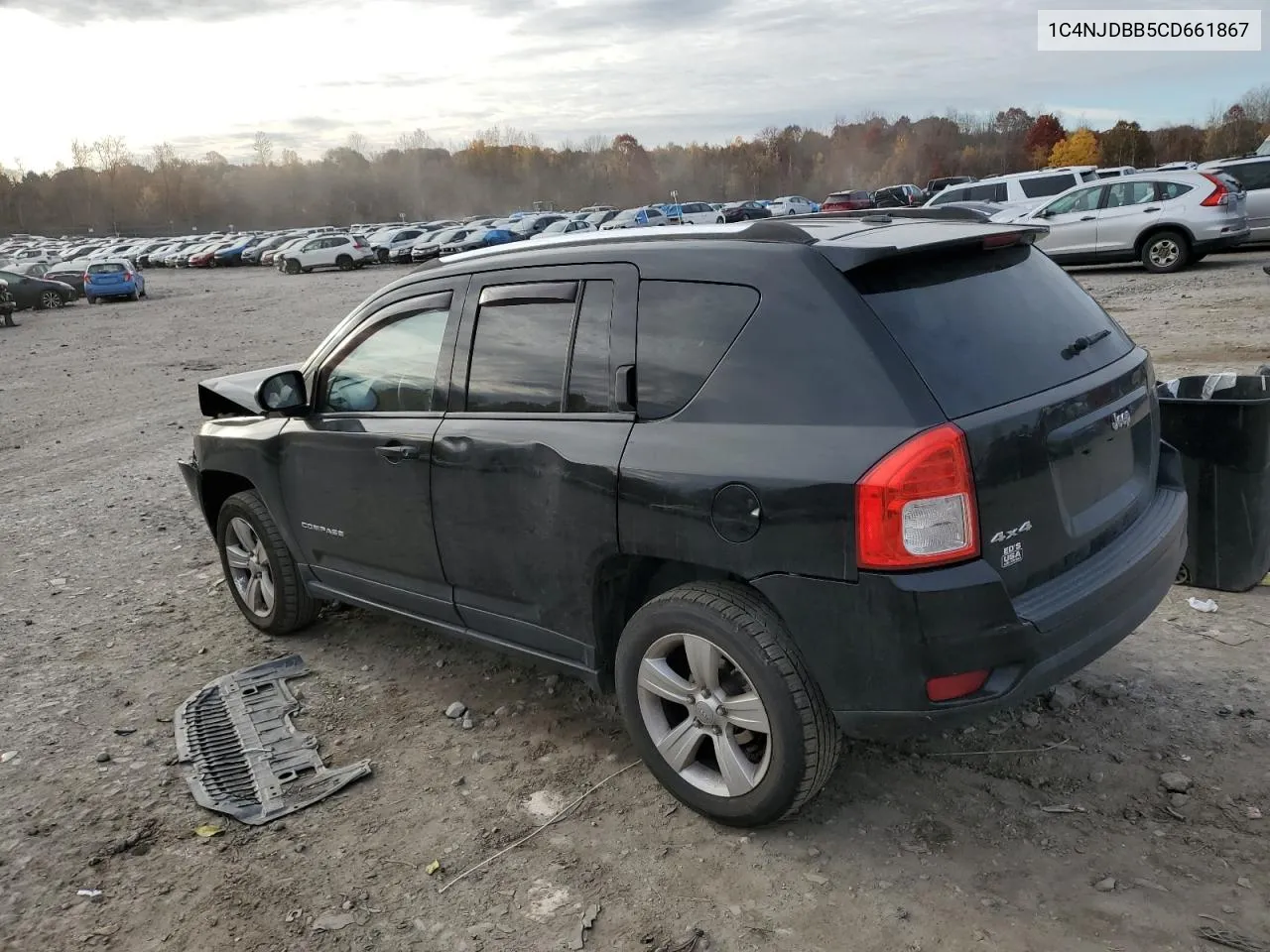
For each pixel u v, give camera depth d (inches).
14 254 2790.4
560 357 132.6
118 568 247.0
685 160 6077.8
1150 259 647.1
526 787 137.2
